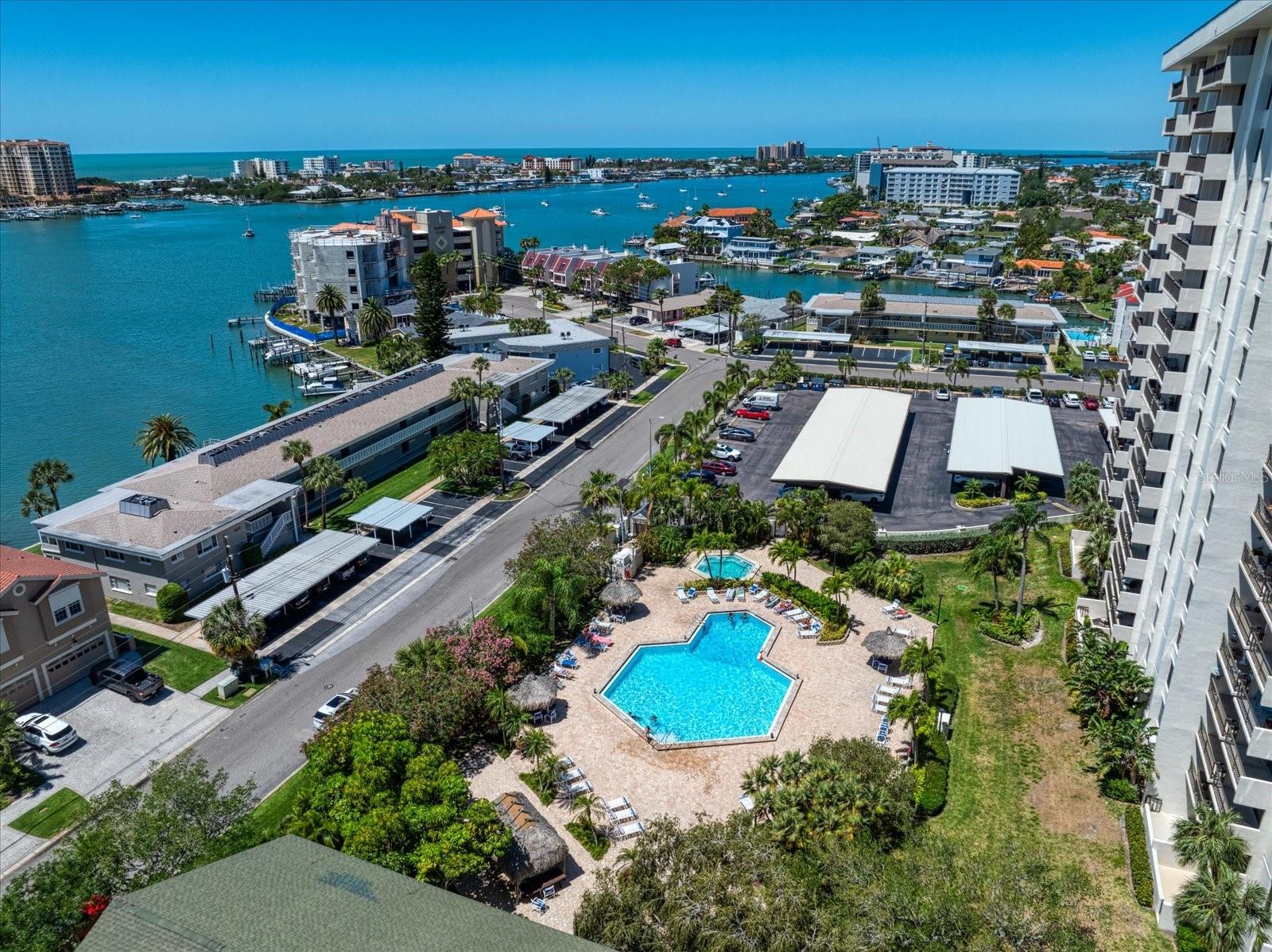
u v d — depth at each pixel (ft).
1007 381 448.24
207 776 155.53
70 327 604.08
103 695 198.08
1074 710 186.19
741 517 273.54
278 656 214.07
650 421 394.52
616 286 615.57
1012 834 154.71
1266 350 126.82
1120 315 489.26
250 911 103.76
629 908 122.83
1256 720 121.80
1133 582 194.29
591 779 171.42
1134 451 204.95
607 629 227.61
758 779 154.40
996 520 289.33
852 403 364.99
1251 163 142.72
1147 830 148.97
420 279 472.44
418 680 176.55
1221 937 119.55
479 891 143.95
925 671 192.13
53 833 157.17
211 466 277.23
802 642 223.71
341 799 142.82
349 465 319.68
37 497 275.18
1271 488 132.05
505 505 303.27
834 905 123.54
